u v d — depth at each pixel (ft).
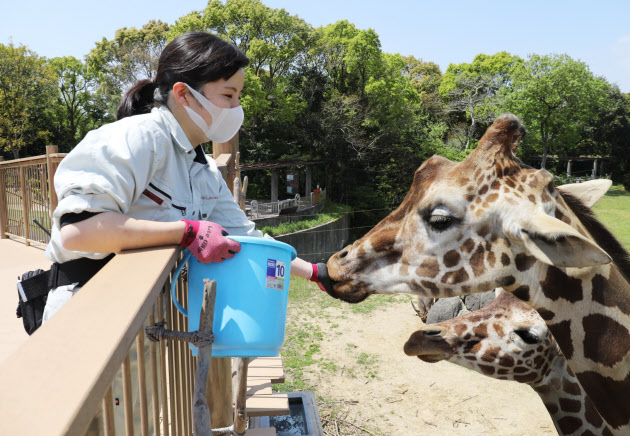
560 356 10.10
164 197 5.47
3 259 19.88
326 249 108.58
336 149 141.59
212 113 5.74
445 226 6.88
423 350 10.14
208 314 4.40
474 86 189.06
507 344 9.91
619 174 207.31
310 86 153.48
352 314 42.83
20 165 22.74
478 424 25.59
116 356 2.44
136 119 5.31
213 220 6.81
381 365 32.60
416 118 157.07
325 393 28.37
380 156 150.61
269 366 17.42
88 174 4.73
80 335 2.58
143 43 158.51
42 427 1.84
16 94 156.15
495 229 6.74
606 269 6.93
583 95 178.60
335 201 145.89
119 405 5.37
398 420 25.73
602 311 6.90
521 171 6.91
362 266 7.41
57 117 187.93
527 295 7.01
